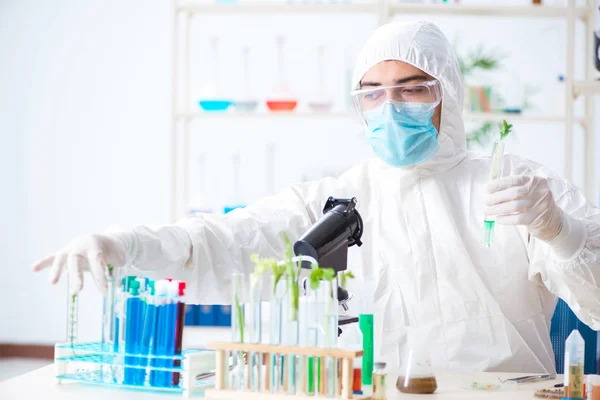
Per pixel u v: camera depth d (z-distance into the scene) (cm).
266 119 523
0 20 572
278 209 241
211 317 455
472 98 416
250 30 532
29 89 570
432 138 229
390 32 231
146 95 561
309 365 153
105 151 565
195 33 536
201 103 424
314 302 154
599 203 428
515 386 175
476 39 502
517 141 497
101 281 172
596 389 161
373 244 237
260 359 156
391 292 231
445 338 226
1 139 572
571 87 401
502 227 231
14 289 570
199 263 217
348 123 519
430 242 231
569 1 404
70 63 567
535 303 232
